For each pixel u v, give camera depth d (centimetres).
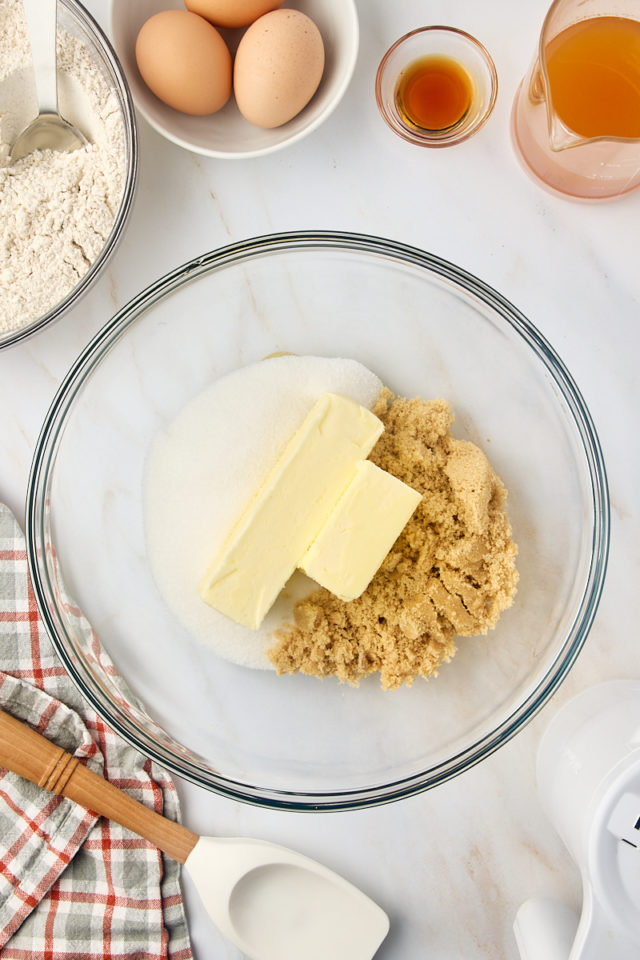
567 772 59
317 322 64
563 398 62
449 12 62
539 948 60
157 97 61
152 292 60
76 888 63
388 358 64
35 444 64
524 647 64
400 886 64
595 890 55
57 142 62
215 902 62
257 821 64
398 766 64
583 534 63
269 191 63
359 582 58
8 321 62
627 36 58
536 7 62
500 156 63
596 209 63
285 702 64
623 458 64
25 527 64
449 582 59
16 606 63
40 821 63
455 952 64
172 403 64
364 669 61
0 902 62
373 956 64
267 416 62
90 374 62
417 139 62
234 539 58
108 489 64
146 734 62
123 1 59
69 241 61
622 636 64
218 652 63
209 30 60
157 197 63
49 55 59
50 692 63
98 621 64
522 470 64
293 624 61
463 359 64
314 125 59
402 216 63
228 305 64
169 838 62
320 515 59
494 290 59
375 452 61
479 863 64
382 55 63
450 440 61
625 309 63
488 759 64
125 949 63
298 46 58
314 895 63
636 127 59
